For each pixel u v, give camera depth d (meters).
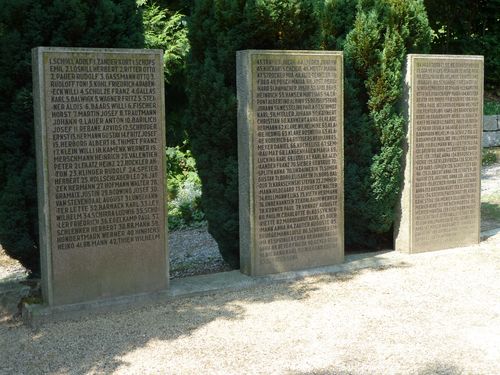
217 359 4.14
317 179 6.16
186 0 12.93
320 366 4.00
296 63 5.92
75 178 4.98
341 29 6.74
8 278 7.12
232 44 5.88
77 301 5.06
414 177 6.70
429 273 6.13
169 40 12.55
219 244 6.42
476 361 4.04
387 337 4.46
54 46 5.32
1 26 5.36
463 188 7.04
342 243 6.38
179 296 5.45
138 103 5.20
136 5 5.76
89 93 4.98
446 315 4.91
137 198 5.26
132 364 4.09
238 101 5.88
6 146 5.48
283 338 4.48
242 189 5.93
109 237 5.16
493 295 5.41
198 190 11.08
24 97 5.35
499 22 18.17
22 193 5.48
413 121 6.59
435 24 17.77
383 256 6.70
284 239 6.04
